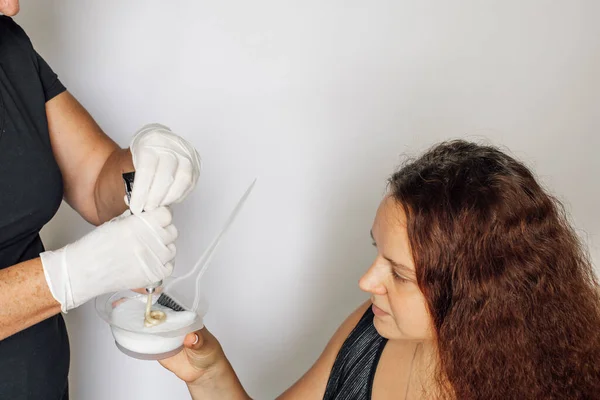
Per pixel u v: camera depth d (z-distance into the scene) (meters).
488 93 1.81
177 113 1.77
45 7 1.66
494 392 0.97
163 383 1.97
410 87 1.79
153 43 1.71
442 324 0.98
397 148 1.82
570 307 0.97
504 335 0.95
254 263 1.90
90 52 1.71
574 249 1.00
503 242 0.93
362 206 1.86
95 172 1.39
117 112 1.76
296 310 1.95
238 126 1.79
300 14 1.72
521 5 1.75
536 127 1.84
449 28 1.75
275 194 1.85
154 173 1.12
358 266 1.91
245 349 1.98
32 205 1.19
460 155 1.02
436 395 1.10
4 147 1.15
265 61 1.75
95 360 1.93
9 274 1.02
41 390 1.25
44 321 1.27
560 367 0.96
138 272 1.06
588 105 1.83
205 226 1.86
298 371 2.00
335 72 1.77
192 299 1.22
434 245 0.95
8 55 1.23
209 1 1.69
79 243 1.05
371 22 1.74
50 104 1.33
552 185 1.90
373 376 1.19
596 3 1.76
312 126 1.80
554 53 1.79
